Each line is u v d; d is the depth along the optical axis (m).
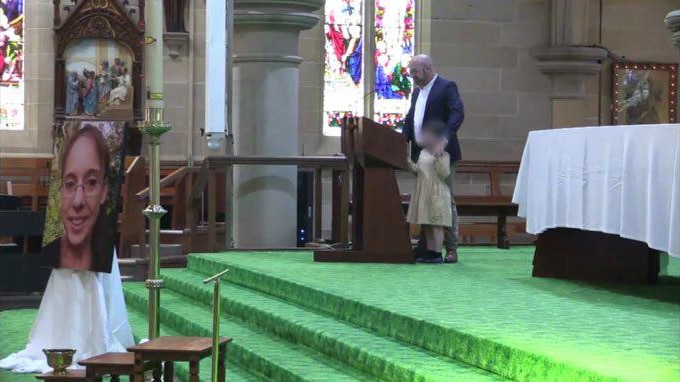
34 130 17.98
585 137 7.86
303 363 6.80
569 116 18.95
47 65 17.95
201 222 13.97
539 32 18.91
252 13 12.57
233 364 7.64
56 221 7.71
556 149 8.29
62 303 7.78
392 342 6.61
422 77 10.02
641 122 19.23
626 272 8.45
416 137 10.09
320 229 12.92
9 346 8.92
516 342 5.50
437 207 9.91
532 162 8.71
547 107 18.95
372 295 7.60
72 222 7.64
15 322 10.27
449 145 10.05
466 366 5.77
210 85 10.20
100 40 17.75
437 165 9.88
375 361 6.14
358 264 10.04
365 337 6.79
